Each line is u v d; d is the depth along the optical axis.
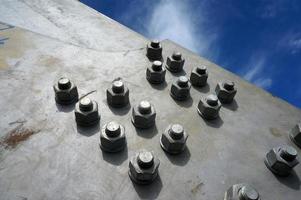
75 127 1.28
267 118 1.51
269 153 1.26
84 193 1.05
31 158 1.14
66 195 1.04
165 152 1.24
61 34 1.94
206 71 1.66
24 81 1.48
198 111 1.46
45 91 1.44
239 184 1.11
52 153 1.16
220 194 1.12
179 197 1.09
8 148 1.16
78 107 1.28
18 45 1.72
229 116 1.49
